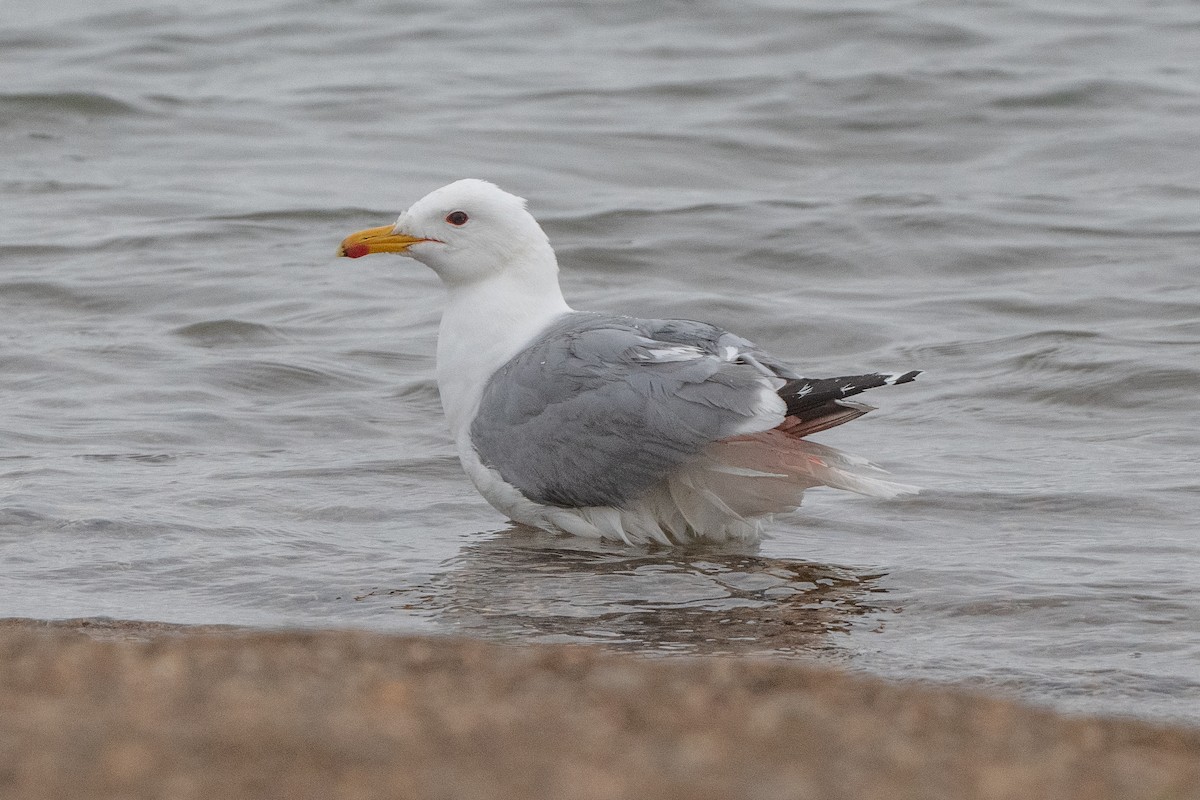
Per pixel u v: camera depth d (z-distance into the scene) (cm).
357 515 1270
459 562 1160
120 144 2588
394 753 614
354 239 1270
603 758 622
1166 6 3328
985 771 642
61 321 1839
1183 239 2117
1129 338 1736
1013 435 1477
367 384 1636
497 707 693
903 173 2455
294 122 2705
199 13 3397
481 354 1253
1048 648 989
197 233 2156
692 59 3031
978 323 1834
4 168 2459
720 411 1130
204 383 1619
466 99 2817
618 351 1176
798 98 2753
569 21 3303
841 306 1895
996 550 1180
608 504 1186
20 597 1060
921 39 3088
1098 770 664
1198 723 858
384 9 3434
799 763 635
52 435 1455
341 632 925
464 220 1257
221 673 743
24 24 3284
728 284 2016
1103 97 2725
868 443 1455
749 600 1079
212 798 561
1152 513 1251
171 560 1144
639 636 1006
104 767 585
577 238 2145
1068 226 2173
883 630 1022
